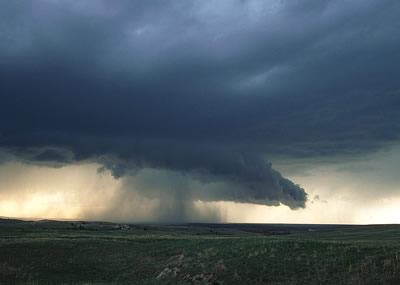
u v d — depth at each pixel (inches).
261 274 1428.4
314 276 1316.4
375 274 1214.3
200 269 1649.9
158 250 2450.8
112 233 5270.7
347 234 4552.2
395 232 4025.6
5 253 2292.1
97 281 1818.4
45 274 1934.1
